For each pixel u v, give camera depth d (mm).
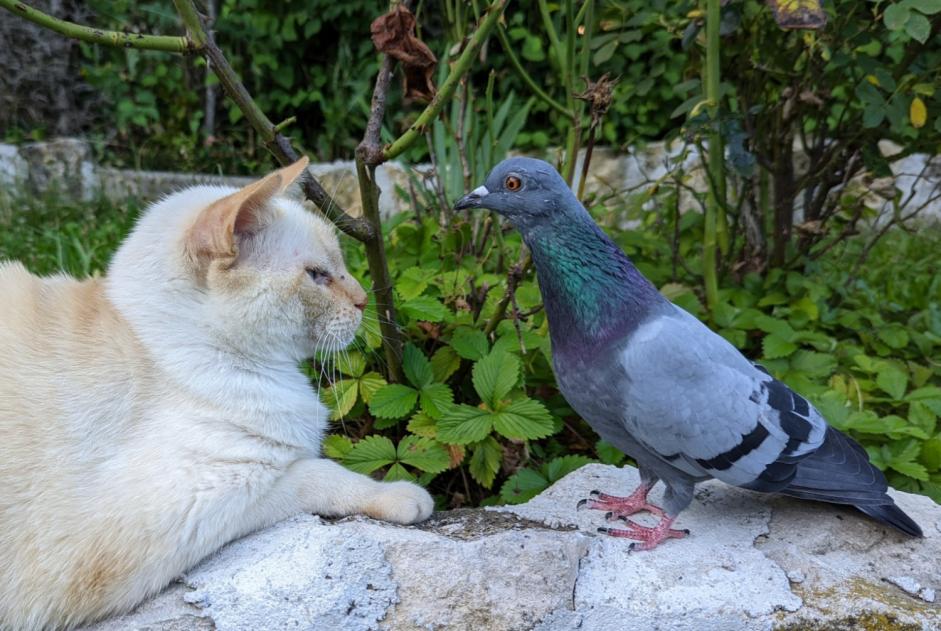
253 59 1867
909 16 858
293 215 652
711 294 1040
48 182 1640
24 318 621
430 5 1789
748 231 1124
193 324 617
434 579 608
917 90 933
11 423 588
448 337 894
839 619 613
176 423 603
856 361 956
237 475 604
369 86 1866
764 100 1085
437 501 856
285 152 739
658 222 1222
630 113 1755
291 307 632
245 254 625
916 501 735
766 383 665
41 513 581
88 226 1434
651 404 630
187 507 588
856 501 654
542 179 643
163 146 1835
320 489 651
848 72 1060
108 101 1838
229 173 1820
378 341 832
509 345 845
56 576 580
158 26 1809
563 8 1015
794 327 1027
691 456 640
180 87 1861
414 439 798
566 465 814
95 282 658
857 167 1082
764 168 1098
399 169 1548
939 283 1253
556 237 644
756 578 631
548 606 611
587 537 653
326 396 844
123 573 581
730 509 707
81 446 590
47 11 1773
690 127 967
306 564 602
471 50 706
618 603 618
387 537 617
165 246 623
